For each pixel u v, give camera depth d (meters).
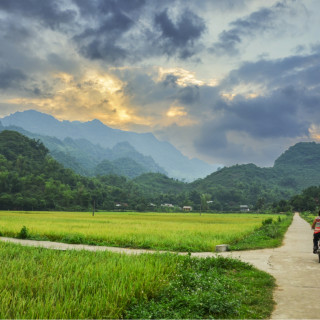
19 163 193.50
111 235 20.98
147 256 10.63
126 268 8.23
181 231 25.77
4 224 31.38
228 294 6.91
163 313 5.68
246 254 14.19
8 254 11.87
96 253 11.99
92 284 6.85
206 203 192.88
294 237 23.95
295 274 9.59
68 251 12.48
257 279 8.76
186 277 8.04
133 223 41.25
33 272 8.64
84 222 41.12
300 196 155.75
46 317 5.14
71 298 5.90
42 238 20.62
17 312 5.18
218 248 15.35
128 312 5.75
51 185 155.50
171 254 11.41
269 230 25.20
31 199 133.25
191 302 6.15
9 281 7.24
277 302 6.68
